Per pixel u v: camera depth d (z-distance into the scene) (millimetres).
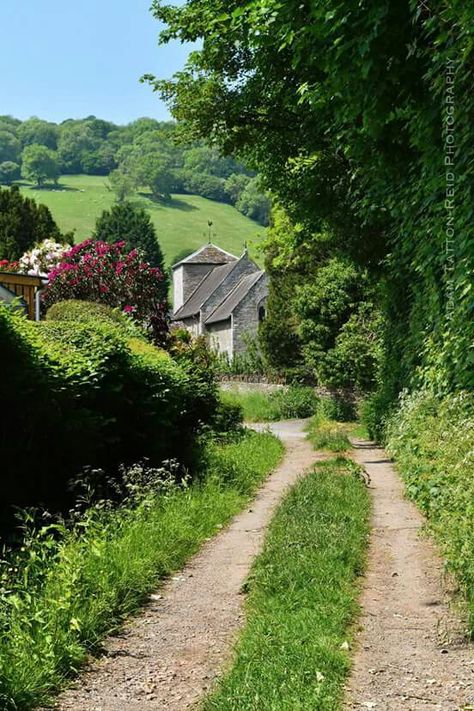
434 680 4461
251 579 6543
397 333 16406
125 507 8938
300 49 9664
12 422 7715
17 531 7367
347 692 4301
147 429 11188
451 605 5727
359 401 29297
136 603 6172
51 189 163750
